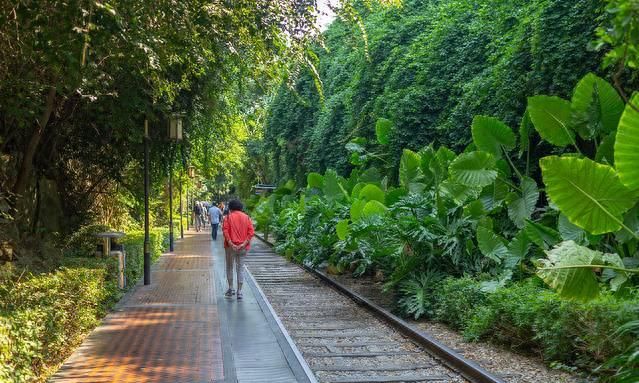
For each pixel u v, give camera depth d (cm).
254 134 2605
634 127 541
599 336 597
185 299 1102
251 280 1394
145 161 1294
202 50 912
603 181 612
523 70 1145
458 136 1406
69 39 620
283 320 989
